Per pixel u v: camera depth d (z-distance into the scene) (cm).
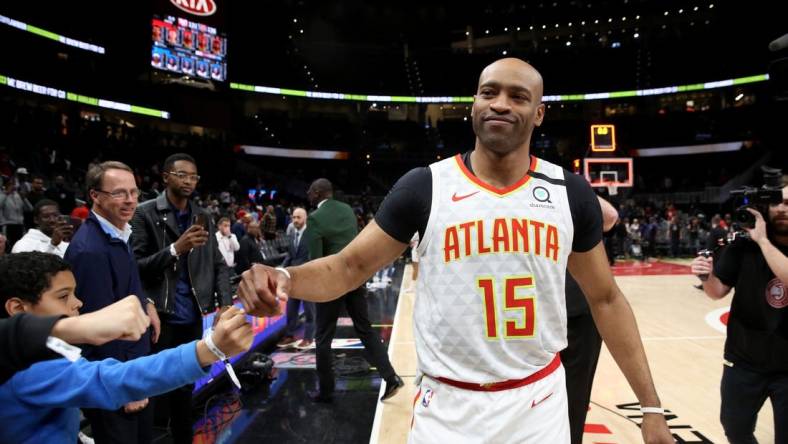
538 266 142
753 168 2584
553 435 145
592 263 158
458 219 144
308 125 3362
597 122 3372
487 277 142
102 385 117
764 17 2848
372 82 3594
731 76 2995
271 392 425
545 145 3403
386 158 3431
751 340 248
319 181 431
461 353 143
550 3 3275
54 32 2025
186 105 2550
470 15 3394
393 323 717
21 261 148
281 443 328
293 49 3391
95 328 107
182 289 302
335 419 367
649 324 695
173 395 290
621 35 3316
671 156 3234
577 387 247
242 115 3228
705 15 3070
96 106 2167
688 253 1800
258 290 125
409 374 478
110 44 2292
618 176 1544
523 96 145
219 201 1845
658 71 3259
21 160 1430
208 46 2544
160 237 298
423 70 3575
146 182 1806
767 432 342
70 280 156
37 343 105
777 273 229
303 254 622
